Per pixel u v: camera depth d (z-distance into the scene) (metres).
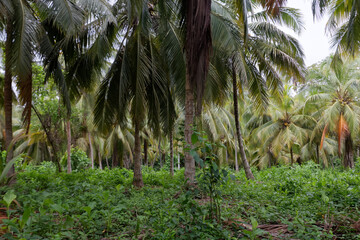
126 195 6.81
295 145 26.16
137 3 6.08
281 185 7.41
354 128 14.39
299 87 20.58
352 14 7.11
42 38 8.34
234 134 22.97
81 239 3.44
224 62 9.95
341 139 15.67
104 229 3.79
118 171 13.08
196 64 5.61
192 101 7.04
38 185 6.84
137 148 9.16
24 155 5.11
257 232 3.02
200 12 5.38
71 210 4.49
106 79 9.31
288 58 10.61
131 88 8.58
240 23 8.92
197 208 3.63
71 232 3.52
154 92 8.91
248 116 24.97
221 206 5.06
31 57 6.65
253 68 11.09
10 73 7.34
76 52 9.02
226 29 6.94
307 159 25.61
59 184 7.16
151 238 3.38
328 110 15.50
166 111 9.84
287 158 26.59
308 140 22.83
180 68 7.96
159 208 4.82
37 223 3.38
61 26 6.95
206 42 5.50
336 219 4.30
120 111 8.36
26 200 4.68
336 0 9.51
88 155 25.41
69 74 9.52
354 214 4.55
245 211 4.98
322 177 9.74
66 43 8.33
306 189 6.73
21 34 6.38
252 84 11.26
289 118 20.42
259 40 11.04
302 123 21.42
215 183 3.76
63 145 18.06
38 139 12.49
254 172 16.09
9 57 7.12
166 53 8.30
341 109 15.44
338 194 5.93
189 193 3.71
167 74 9.40
